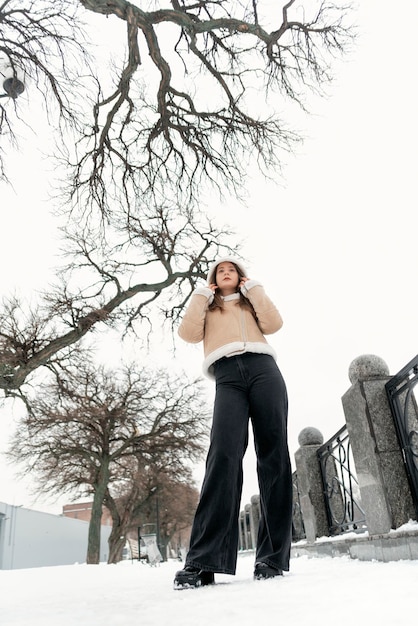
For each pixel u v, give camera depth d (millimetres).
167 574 5148
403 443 3225
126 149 6805
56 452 21375
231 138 6629
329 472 5602
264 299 2627
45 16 5066
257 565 2311
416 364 2941
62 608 1845
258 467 2488
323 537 5285
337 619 1061
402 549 2738
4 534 36938
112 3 4766
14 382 6391
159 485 27297
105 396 20594
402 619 1003
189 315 2621
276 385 2457
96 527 20672
